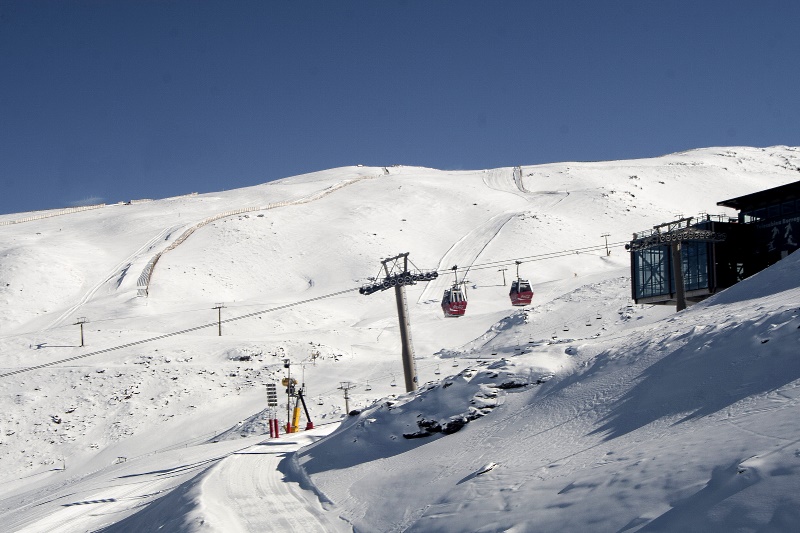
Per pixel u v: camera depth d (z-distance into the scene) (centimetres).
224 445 3931
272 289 13388
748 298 2412
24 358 8044
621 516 775
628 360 1623
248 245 15225
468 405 1861
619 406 1366
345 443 2031
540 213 16750
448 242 15525
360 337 8806
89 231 16925
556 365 1922
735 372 1188
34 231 17012
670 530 689
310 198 19550
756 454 753
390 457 1809
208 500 1579
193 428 6075
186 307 11631
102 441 6103
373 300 11981
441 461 1551
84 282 13088
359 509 1405
